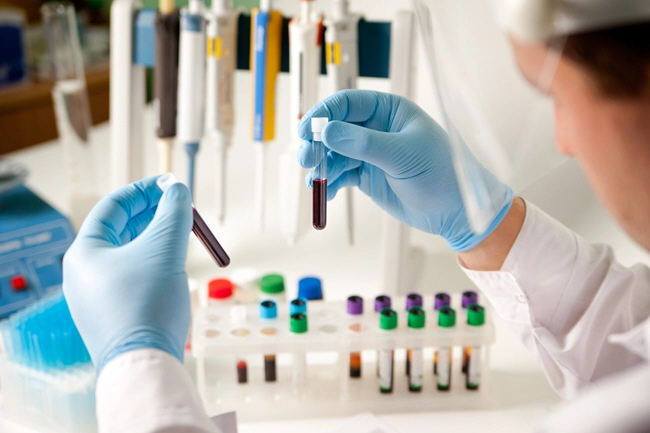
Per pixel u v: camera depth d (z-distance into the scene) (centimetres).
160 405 57
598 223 138
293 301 99
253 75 108
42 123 222
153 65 116
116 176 123
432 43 48
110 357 63
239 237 140
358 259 134
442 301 100
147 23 113
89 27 243
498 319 116
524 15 41
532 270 84
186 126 112
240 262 132
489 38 47
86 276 69
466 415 93
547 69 44
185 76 109
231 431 77
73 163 144
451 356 95
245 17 111
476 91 50
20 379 93
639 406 44
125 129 120
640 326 70
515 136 51
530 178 57
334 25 103
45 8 138
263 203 117
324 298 115
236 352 93
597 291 83
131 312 65
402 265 118
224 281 113
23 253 121
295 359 96
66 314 95
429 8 49
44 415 92
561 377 85
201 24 108
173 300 68
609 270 83
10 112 212
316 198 79
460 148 47
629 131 44
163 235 71
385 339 93
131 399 58
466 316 98
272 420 93
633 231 49
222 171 115
